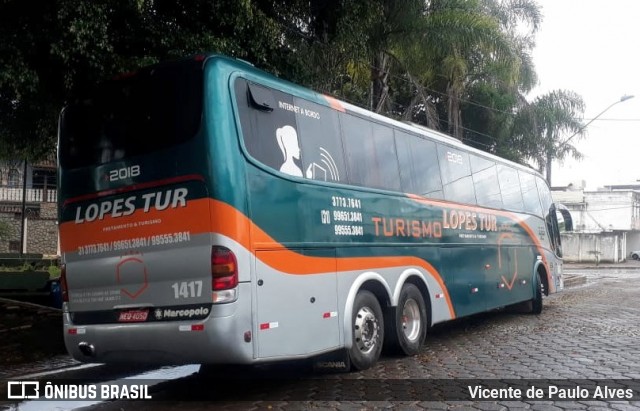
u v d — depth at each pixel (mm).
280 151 6617
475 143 27172
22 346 9602
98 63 8250
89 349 6555
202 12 9484
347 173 7754
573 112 27719
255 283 5988
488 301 11570
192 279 5941
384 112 19172
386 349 8688
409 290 8914
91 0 7906
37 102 9367
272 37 10188
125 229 6398
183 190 6043
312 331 6688
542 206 15430
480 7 20641
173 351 5996
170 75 6320
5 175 32188
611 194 57719
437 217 9938
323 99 7570
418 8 17141
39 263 23453
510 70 19297
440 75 22141
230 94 6141
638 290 22047
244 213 5980
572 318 13352
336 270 7219
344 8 12336
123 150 6516
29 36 7977
